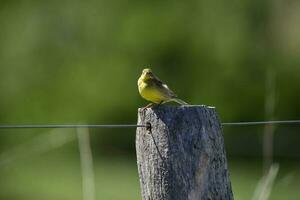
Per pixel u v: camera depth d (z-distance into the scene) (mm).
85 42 26203
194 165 5598
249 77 25859
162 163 5660
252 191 19594
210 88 26562
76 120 27500
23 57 24750
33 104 25734
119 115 28078
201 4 26000
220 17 25594
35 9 24734
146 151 5742
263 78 25516
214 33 25844
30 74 25203
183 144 5621
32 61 25172
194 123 5637
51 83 26047
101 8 26156
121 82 27484
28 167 24344
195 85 26766
